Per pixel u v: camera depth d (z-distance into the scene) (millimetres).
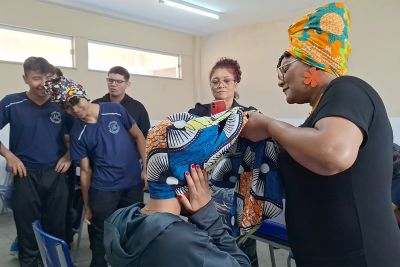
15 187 2135
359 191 642
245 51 6172
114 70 2820
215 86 1906
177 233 629
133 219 688
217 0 4855
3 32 4469
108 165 1952
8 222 3277
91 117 1924
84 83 5230
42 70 1975
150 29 6090
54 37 4965
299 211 722
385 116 669
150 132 712
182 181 688
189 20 5805
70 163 2227
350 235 656
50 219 2217
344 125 570
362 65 4781
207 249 631
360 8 4742
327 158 551
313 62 704
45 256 1134
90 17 5277
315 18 714
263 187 822
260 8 5203
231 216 857
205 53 6812
